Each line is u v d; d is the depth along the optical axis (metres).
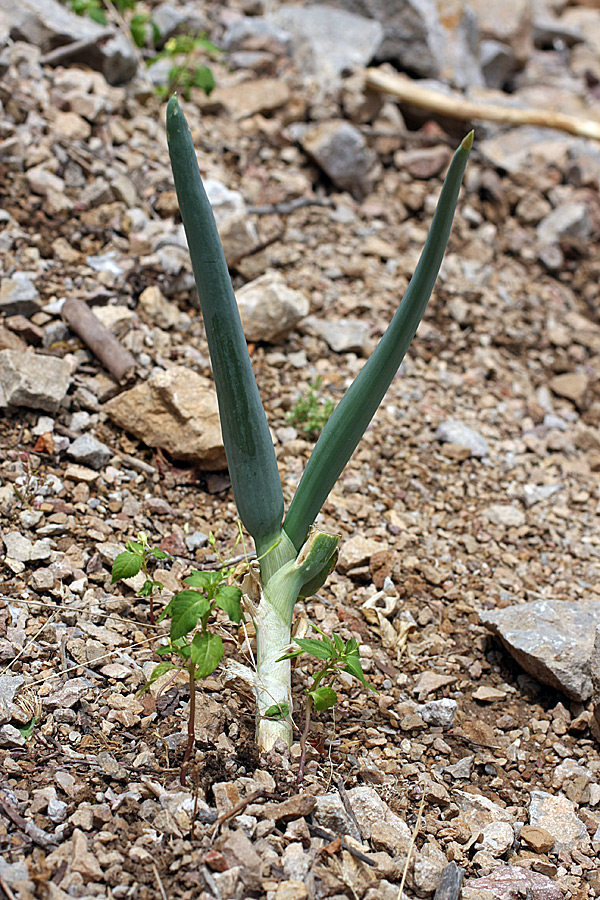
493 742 0.99
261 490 0.90
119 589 1.02
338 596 1.08
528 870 0.88
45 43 1.56
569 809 0.94
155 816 0.84
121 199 1.39
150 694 0.93
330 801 0.86
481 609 1.11
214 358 0.88
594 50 2.96
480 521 1.22
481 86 2.29
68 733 0.90
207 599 0.81
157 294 1.29
